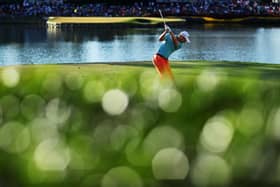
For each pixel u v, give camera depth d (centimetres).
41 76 978
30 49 8856
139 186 557
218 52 8569
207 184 542
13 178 595
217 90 799
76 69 3409
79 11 18712
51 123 691
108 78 971
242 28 14738
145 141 605
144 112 723
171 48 3234
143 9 19275
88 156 599
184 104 752
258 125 591
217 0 19912
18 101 849
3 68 3416
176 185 550
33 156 600
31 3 19512
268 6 19588
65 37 11494
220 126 589
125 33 12650
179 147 580
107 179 567
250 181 542
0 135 652
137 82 923
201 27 15062
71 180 577
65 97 833
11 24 15725
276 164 546
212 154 555
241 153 553
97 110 755
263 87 829
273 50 8856
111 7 19550
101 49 8925
